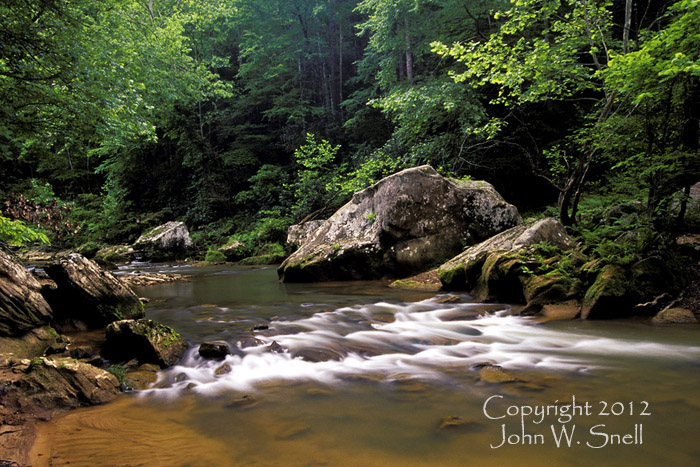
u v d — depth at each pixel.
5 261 4.04
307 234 14.78
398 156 14.95
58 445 2.27
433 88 12.32
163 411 2.74
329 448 2.17
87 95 8.18
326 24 30.56
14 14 6.96
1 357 3.22
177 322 5.47
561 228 6.84
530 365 3.49
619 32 11.48
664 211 5.75
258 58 26.62
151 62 17.39
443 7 15.30
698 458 1.97
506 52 7.56
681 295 4.93
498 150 14.75
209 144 25.42
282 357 3.88
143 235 19.98
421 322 5.24
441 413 2.57
